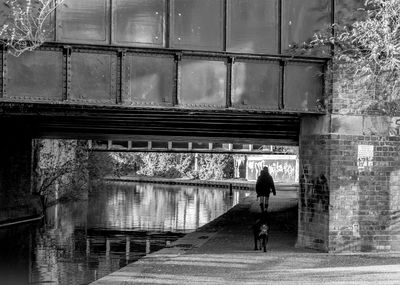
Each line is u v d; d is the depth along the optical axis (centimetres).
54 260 2028
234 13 1641
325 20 1683
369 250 1686
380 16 1669
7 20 1499
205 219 3384
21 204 3162
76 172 4591
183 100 1619
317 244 1723
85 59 1564
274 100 1670
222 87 1641
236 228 2355
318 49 1675
